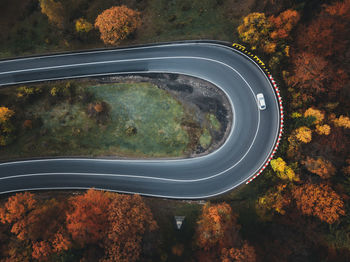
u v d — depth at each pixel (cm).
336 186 3972
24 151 4947
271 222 4350
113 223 3650
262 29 4238
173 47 5059
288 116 4700
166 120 4919
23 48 5362
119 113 4969
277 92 4778
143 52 5097
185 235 4475
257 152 4778
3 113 4669
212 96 4922
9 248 3819
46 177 4941
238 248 3775
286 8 4516
